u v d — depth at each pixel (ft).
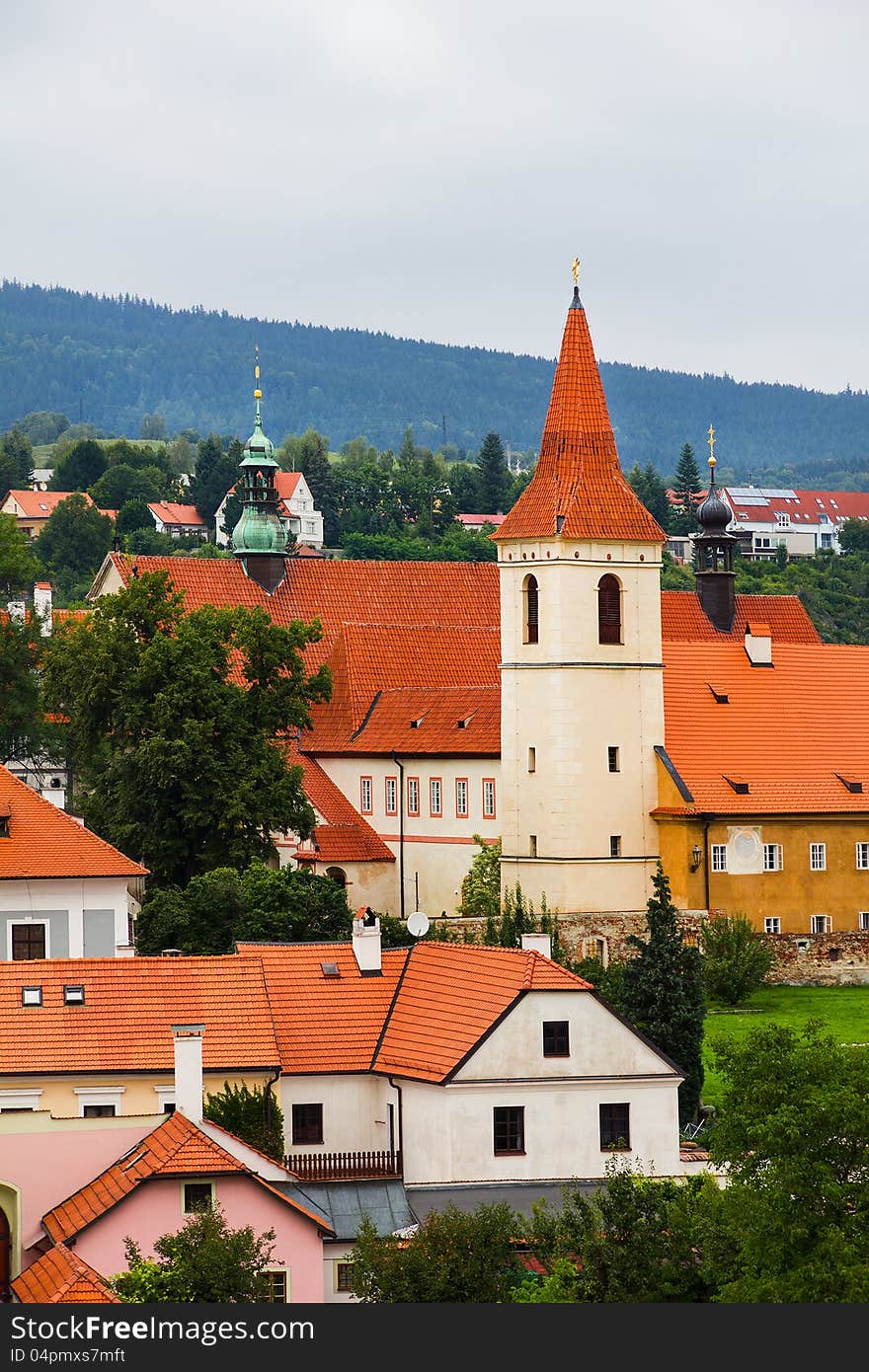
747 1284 566.77
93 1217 618.44
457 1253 588.50
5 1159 651.25
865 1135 571.28
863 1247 563.48
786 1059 609.42
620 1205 602.85
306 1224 629.51
